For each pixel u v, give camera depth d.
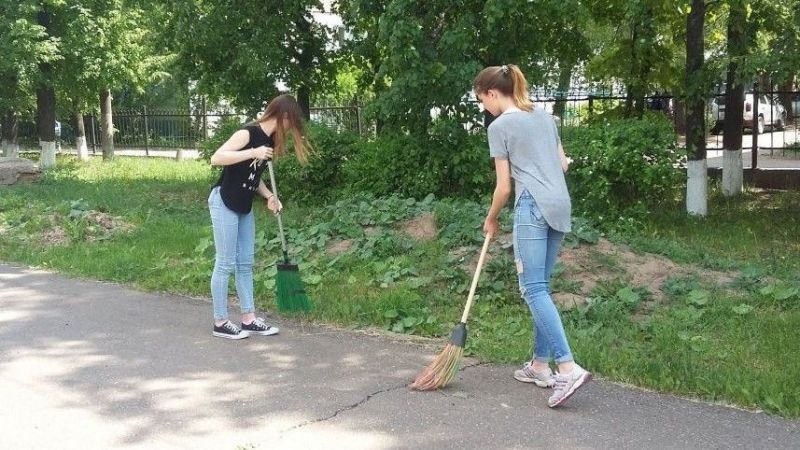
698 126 10.60
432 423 4.02
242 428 3.98
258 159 5.30
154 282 7.06
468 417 4.10
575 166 9.45
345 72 14.30
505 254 6.99
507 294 6.31
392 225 8.31
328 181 11.52
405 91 9.63
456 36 9.45
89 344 5.38
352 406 4.25
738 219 10.39
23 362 5.00
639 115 11.80
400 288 6.49
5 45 16.33
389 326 5.77
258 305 6.37
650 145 9.34
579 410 4.18
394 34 9.23
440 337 5.55
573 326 5.59
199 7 12.60
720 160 16.98
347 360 5.03
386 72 9.87
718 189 12.82
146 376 4.75
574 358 4.85
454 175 10.11
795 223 10.05
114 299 6.62
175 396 4.43
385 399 4.35
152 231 9.45
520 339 5.34
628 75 11.45
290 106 5.36
